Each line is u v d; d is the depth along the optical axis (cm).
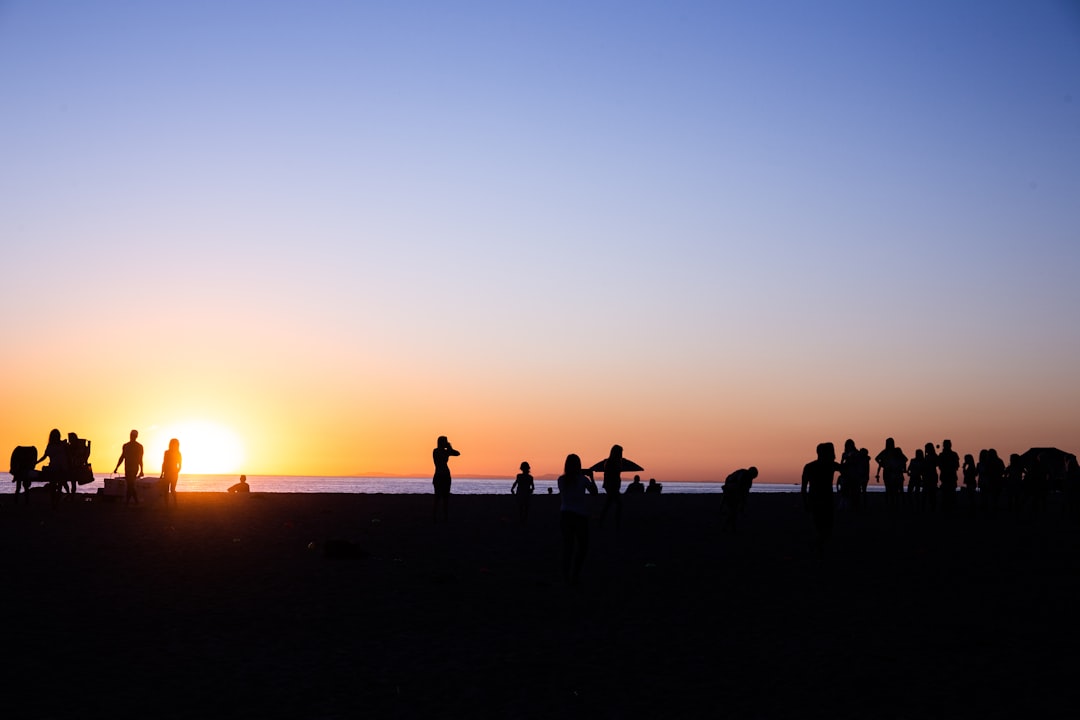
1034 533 2606
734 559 1989
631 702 909
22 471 2855
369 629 1225
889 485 3297
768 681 987
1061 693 935
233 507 3189
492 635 1208
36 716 821
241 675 983
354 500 3934
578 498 1634
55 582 1472
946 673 1018
